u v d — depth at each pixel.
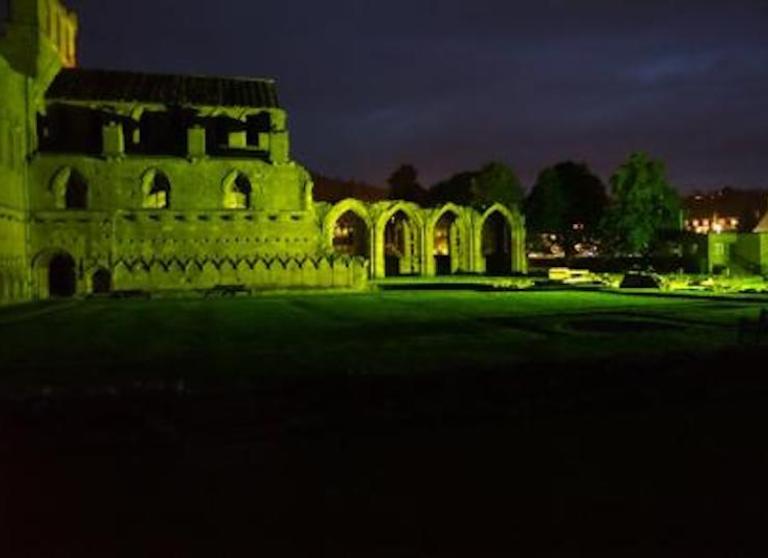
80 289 64.44
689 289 64.44
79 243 64.62
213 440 14.91
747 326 28.41
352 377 16.58
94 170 65.75
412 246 94.88
